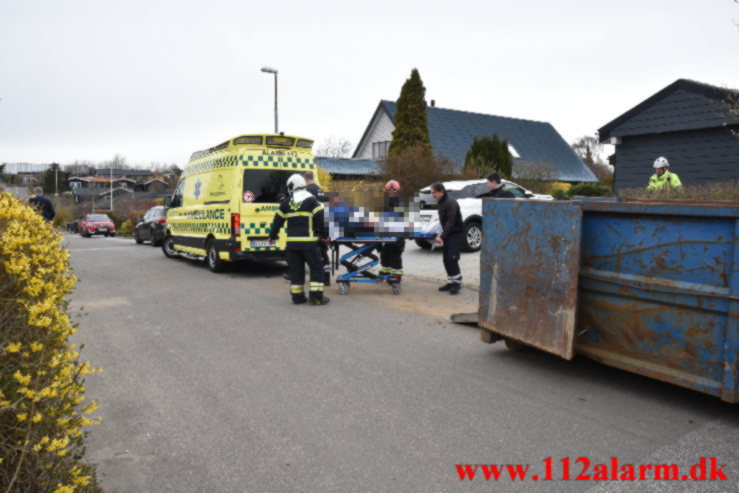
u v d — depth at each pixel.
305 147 10.61
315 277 7.57
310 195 7.55
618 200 4.63
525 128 36.38
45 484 2.33
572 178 34.00
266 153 10.16
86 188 84.25
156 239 18.05
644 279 3.96
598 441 3.46
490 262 5.09
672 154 13.52
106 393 4.38
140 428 3.75
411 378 4.64
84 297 8.33
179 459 3.33
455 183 12.82
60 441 2.25
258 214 10.03
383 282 9.27
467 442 3.48
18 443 2.28
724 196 8.59
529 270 4.67
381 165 21.95
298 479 3.08
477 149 23.83
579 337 4.50
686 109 12.84
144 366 5.03
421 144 23.48
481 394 4.26
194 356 5.31
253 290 8.89
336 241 7.72
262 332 6.16
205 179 11.24
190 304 7.75
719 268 3.56
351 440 3.53
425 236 8.21
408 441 3.50
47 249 3.05
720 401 4.06
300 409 4.02
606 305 4.27
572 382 4.51
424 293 8.42
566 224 4.32
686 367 3.80
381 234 8.12
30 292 2.60
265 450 3.42
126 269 11.60
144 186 98.00
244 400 4.20
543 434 3.57
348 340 5.81
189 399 4.24
